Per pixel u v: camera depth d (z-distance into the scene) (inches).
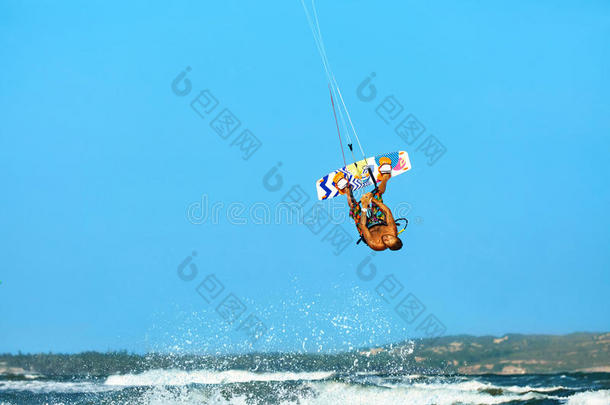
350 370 2233.0
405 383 1904.5
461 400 1590.8
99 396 1919.3
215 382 2075.5
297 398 1699.1
